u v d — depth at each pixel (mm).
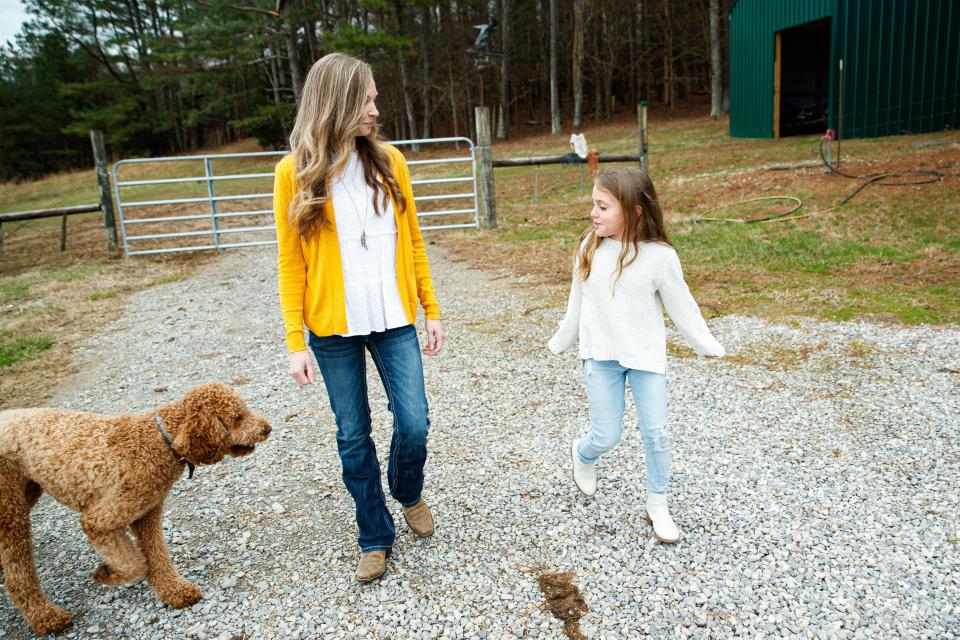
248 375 5285
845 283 6410
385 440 4031
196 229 14078
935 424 3711
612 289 2703
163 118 42469
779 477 3303
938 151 11211
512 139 35125
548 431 3973
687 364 4867
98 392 5082
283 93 39281
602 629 2381
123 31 43469
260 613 2566
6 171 43844
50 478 2334
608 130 30594
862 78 15516
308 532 3104
